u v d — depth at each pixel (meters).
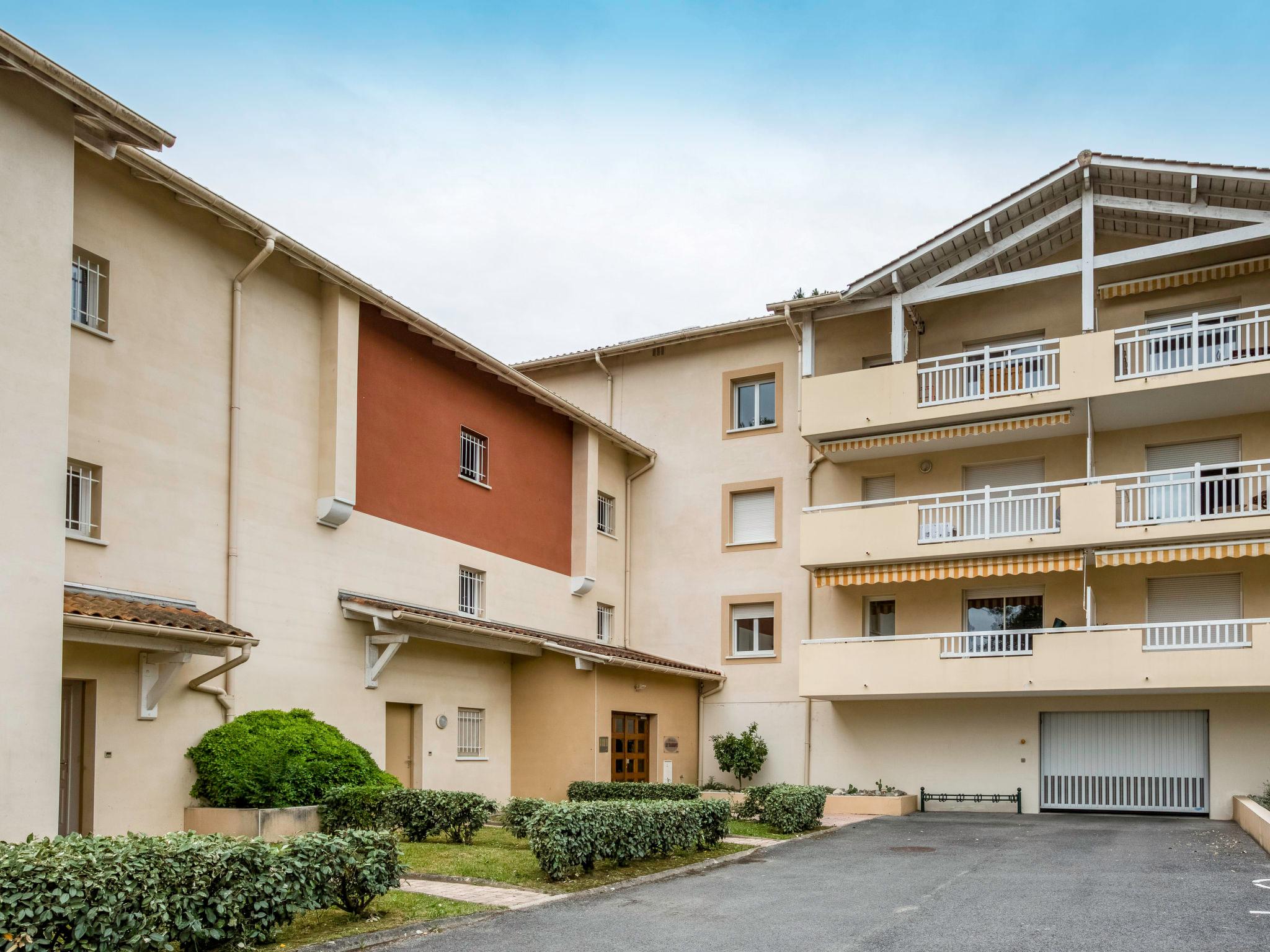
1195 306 25.06
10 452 12.33
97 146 14.21
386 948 10.15
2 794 11.77
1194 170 22.73
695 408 30.55
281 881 10.02
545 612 26.33
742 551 29.22
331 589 19.45
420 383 22.45
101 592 14.92
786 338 29.47
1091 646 22.78
